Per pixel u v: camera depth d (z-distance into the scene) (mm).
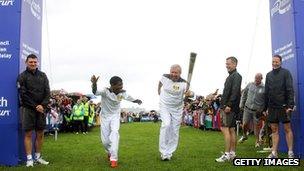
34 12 10102
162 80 9906
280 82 9367
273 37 11406
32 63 8828
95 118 29766
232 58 9516
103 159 9977
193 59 9812
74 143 14328
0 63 9117
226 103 9453
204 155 10695
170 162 9375
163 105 9852
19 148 9141
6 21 9164
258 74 12461
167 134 9781
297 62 9961
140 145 13500
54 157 10328
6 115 9062
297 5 10070
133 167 8633
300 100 9891
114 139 8914
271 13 11531
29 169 8281
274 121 9414
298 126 9914
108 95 9117
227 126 9492
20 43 9156
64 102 22297
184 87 9812
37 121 8922
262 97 12578
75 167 8617
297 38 10008
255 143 13984
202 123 23812
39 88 8883
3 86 9094
